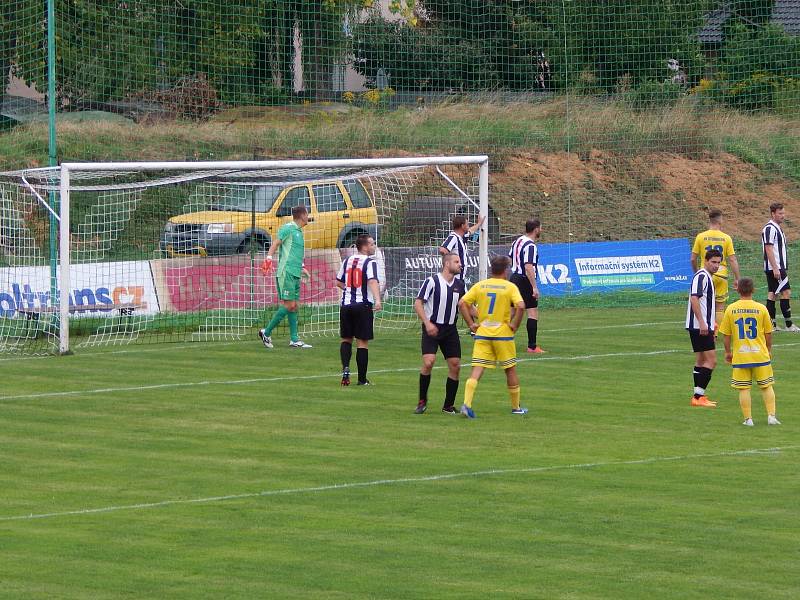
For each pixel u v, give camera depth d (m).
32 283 77.56
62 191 68.31
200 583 29.69
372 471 41.25
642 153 133.75
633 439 46.56
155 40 119.12
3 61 114.94
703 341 53.38
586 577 30.17
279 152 121.88
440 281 51.19
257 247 92.44
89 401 54.22
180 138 120.81
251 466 42.00
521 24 142.75
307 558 31.67
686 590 29.23
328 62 130.25
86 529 34.34
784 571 30.62
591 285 95.88
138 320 79.06
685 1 136.75
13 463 42.41
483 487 39.06
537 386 58.34
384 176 101.88
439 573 30.50
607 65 139.00
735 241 119.56
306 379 60.25
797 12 141.12
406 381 59.81
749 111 138.00
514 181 127.62
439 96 141.38
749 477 40.38
